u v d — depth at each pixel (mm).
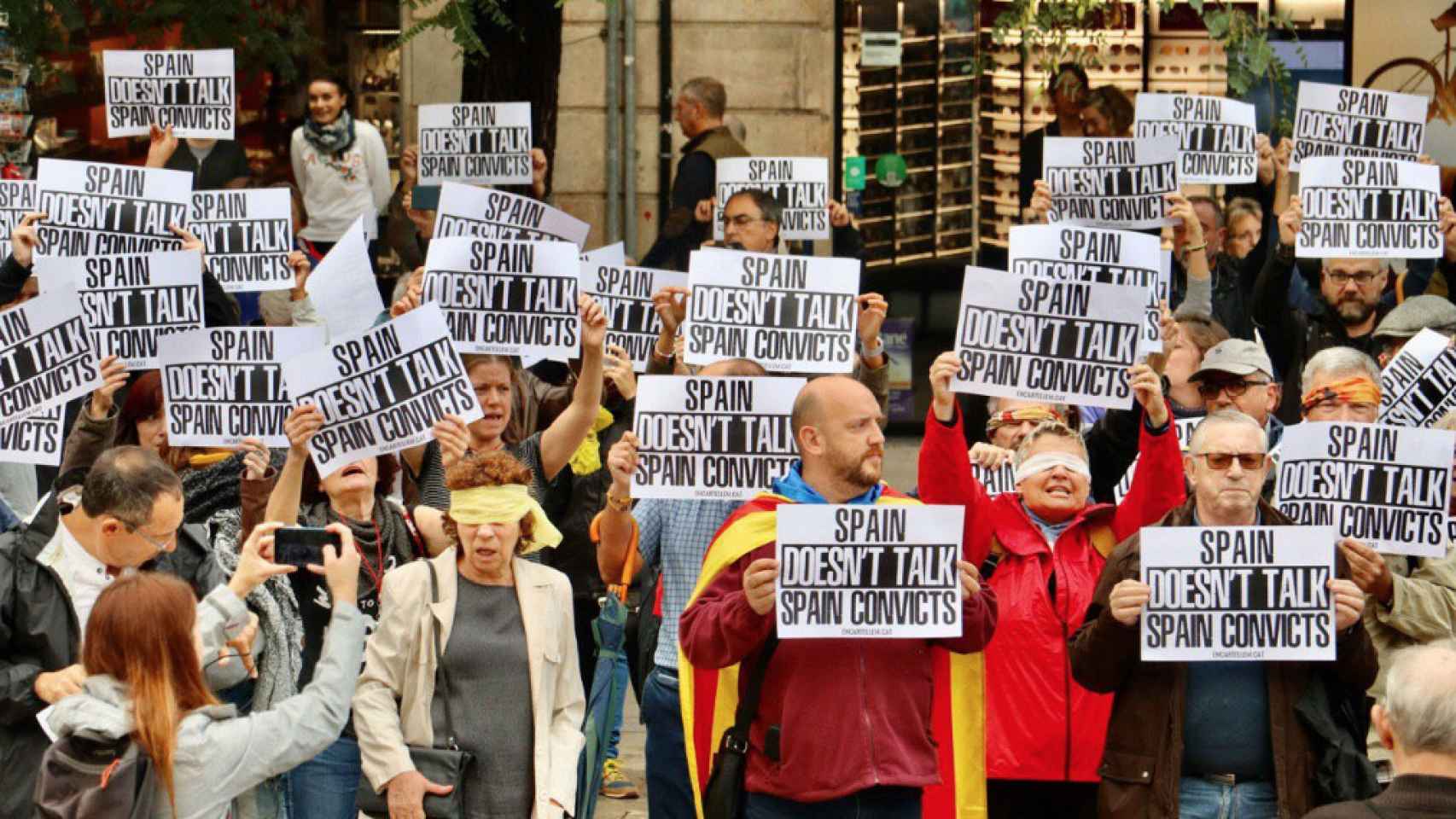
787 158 12102
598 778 8625
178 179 10758
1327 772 7031
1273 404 9219
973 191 16969
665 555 8461
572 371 10156
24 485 10117
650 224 16844
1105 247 9016
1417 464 7895
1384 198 10906
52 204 10727
